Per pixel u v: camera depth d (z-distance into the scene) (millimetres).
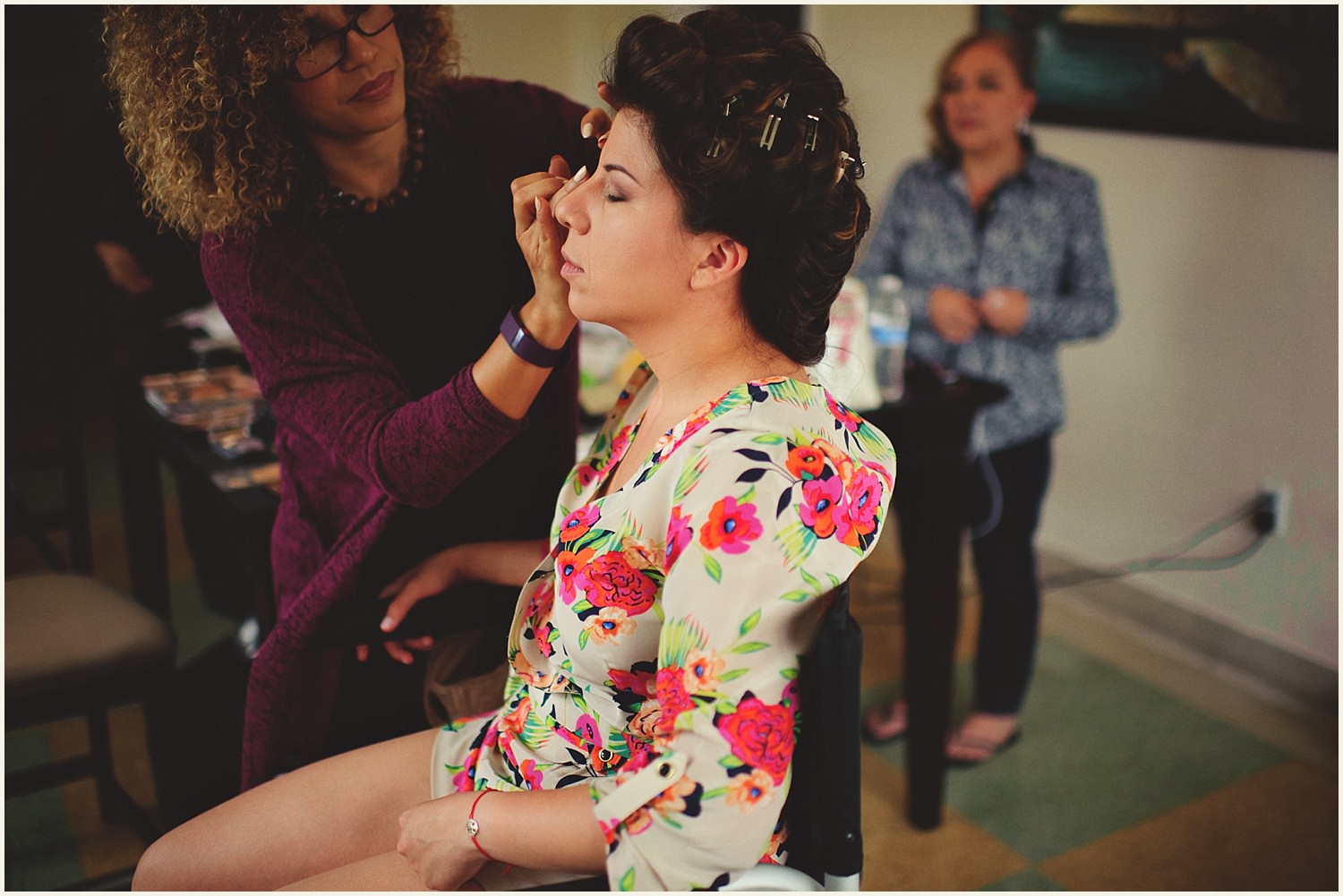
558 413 1410
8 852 1742
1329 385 2314
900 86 3043
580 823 869
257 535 1402
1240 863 1957
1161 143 2549
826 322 946
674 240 869
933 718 2010
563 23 1413
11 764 1938
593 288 903
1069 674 2578
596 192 904
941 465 1926
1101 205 2654
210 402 1519
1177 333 2584
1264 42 2293
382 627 1388
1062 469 2891
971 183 2520
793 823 939
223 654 1585
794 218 864
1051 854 1987
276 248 1254
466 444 1192
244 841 1090
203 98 1191
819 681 848
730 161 829
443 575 1393
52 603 1565
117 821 1811
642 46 855
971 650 2666
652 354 938
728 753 798
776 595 812
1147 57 2520
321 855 1090
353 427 1269
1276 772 2234
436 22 1294
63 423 1586
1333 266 2266
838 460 884
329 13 1195
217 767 1547
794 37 900
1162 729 2377
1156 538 2705
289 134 1229
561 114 1392
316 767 1124
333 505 1358
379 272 1300
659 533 890
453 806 932
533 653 1046
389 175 1283
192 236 1288
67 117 1259
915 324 2525
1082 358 2801
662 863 808
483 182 1341
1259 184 2379
